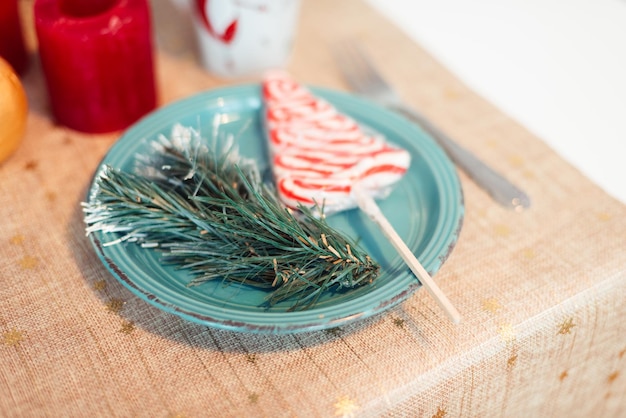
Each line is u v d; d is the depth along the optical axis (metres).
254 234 0.42
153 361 0.41
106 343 0.42
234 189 0.44
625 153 0.58
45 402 0.40
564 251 0.47
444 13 0.74
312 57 0.63
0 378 0.41
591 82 0.65
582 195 0.51
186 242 0.44
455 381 0.42
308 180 0.47
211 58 0.60
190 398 0.40
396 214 0.48
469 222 0.49
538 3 0.75
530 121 0.60
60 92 0.53
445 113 0.57
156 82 0.56
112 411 0.39
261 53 0.60
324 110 0.52
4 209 0.49
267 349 0.42
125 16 0.51
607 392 0.53
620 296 0.46
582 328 0.46
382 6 0.74
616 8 0.74
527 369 0.45
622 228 0.48
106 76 0.52
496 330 0.43
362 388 0.40
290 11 0.58
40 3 0.51
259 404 0.40
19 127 0.50
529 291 0.45
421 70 0.62
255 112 0.54
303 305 0.42
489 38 0.70
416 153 0.50
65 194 0.50
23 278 0.45
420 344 0.42
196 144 0.47
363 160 0.48
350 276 0.41
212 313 0.39
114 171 0.44
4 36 0.56
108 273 0.46
